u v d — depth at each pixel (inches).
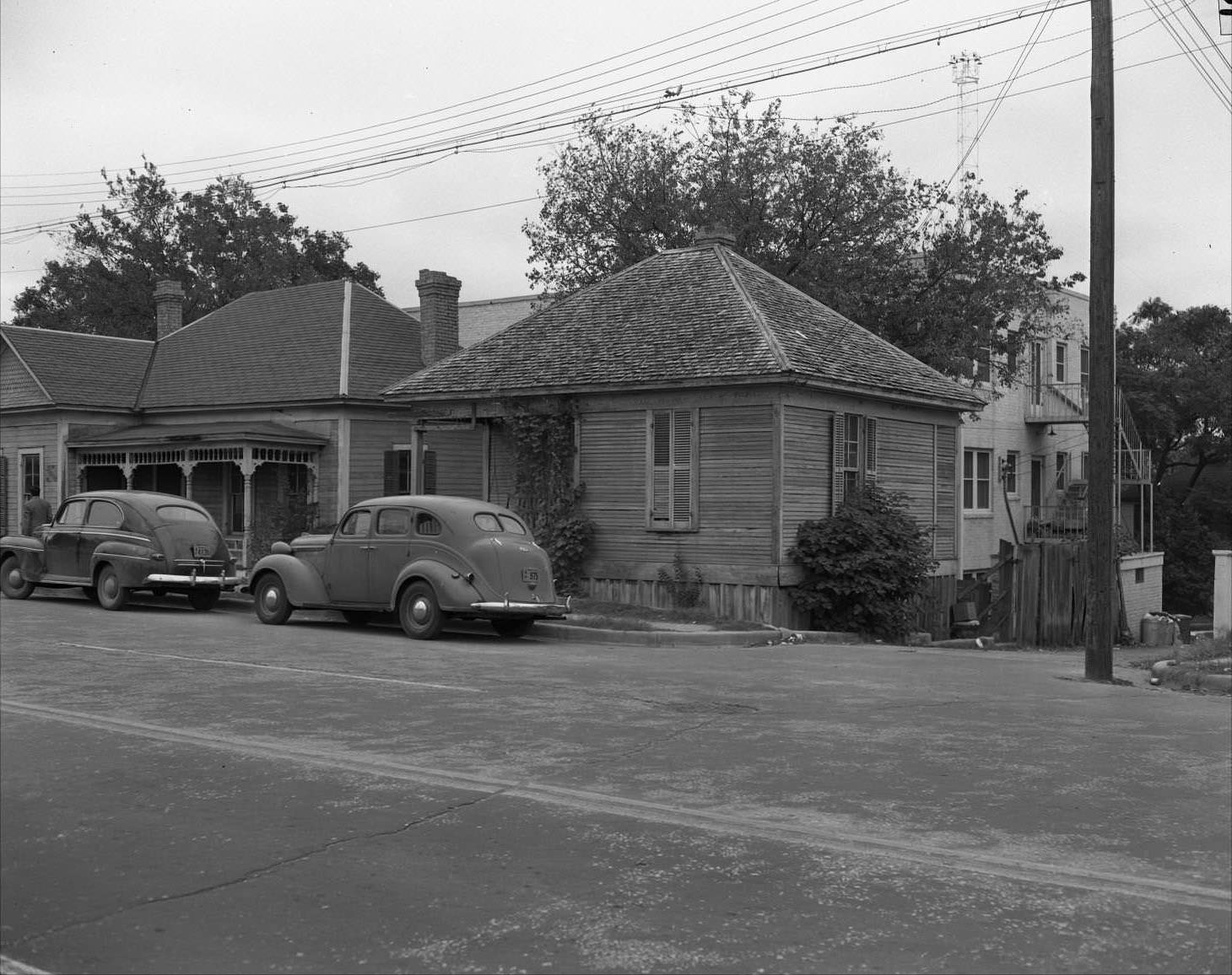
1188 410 1765.5
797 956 196.9
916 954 197.9
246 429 1167.0
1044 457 1528.1
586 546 880.3
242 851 257.4
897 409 940.6
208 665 540.1
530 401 905.5
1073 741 383.2
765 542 811.4
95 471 1373.0
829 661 620.4
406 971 192.7
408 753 351.9
